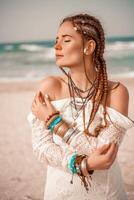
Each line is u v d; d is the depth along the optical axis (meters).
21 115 10.38
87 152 1.80
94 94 1.87
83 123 1.84
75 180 1.87
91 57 1.87
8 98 13.40
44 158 1.79
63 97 1.91
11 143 7.57
